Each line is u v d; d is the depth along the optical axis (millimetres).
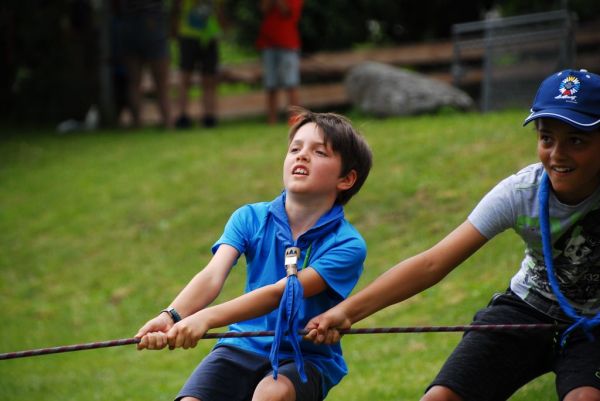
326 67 27000
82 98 25094
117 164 19734
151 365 12305
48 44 25156
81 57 25188
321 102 25625
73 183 18938
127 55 23422
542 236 6031
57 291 15125
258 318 6480
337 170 6516
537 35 21281
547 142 5879
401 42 31406
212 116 23219
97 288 15023
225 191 17156
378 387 9914
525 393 8773
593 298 6199
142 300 14375
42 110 25297
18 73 25578
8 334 13828
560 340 6117
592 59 23703
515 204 6180
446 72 29078
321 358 6395
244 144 19766
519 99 21453
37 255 16328
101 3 24312
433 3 30609
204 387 6160
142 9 22922
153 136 22016
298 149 6539
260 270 6527
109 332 13641
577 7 28516
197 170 18375
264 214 6602
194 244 15688
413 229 14250
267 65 22422
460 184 15125
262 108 25750
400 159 16609
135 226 16688
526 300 6426
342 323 6082
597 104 5723
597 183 5914
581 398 5699
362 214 15055
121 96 24734
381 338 11750
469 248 6285
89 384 11578
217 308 6035
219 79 26938
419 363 10539
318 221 6473
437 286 12492
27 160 20828
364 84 23031
